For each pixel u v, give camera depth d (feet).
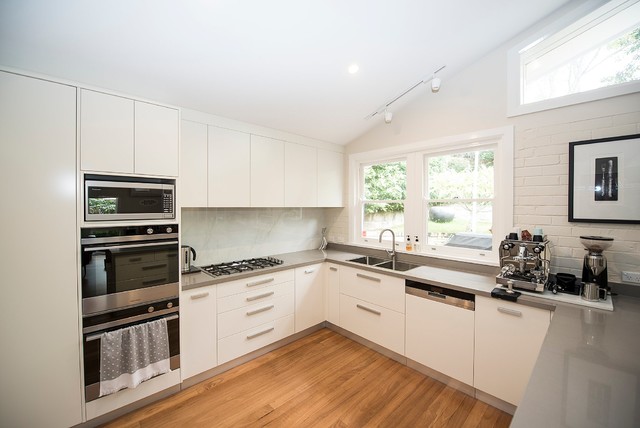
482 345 6.63
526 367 5.99
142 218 6.29
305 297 10.02
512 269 6.73
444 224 9.58
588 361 3.53
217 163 8.45
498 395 6.40
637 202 5.96
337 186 12.16
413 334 8.00
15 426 5.11
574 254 6.75
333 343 9.71
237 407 6.64
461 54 7.80
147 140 6.32
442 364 7.38
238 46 6.22
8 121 4.83
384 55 7.30
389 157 10.97
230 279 7.96
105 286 5.88
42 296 5.24
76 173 5.49
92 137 5.63
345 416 6.37
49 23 4.91
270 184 9.76
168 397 6.96
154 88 6.95
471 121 8.41
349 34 6.41
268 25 5.80
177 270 6.86
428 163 9.94
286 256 11.23
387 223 11.35
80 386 5.66
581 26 6.72
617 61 6.31
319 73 7.63
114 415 6.24
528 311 5.93
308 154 11.00
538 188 7.24
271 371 8.08
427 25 6.49
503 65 7.75
